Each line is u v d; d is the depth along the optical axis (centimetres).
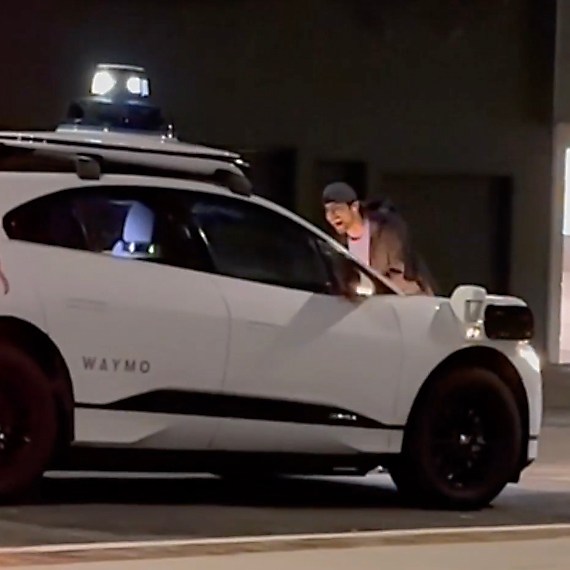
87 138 1484
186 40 2777
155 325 1440
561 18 3052
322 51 2881
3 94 2666
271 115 2848
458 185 3036
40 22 2681
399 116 2948
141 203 1473
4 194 1420
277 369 1491
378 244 1956
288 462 1527
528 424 1633
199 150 1527
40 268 1406
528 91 3045
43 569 1127
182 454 1474
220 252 1492
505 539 1390
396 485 1639
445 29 2973
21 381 1392
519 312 1619
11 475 1400
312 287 1526
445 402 1573
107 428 1428
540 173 3064
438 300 1592
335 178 2925
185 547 1253
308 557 1236
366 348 1530
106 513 1434
